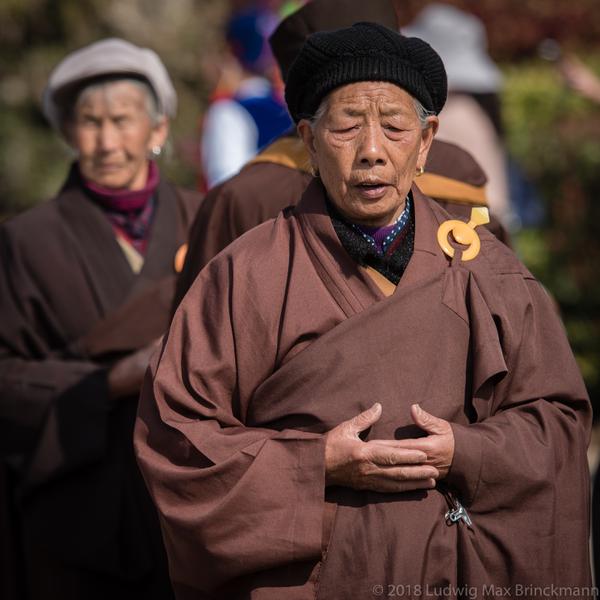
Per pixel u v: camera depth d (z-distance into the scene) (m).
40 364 12.51
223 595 8.54
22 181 31.02
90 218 12.93
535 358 8.74
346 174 8.38
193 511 8.38
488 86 18.27
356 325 8.38
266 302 8.59
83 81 13.09
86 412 12.23
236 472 8.30
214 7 32.53
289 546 8.18
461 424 8.48
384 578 8.20
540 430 8.58
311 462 8.21
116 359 12.54
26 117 31.45
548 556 8.44
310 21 10.94
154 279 12.80
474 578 8.31
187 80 31.50
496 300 8.67
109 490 12.30
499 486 8.34
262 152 10.98
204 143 19.41
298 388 8.39
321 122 8.48
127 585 12.43
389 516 8.27
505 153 21.92
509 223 21.12
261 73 19.52
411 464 8.17
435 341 8.43
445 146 10.85
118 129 13.06
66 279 12.69
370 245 8.63
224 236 10.56
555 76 24.42
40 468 12.26
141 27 31.33
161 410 8.62
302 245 8.69
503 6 27.44
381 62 8.37
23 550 13.27
